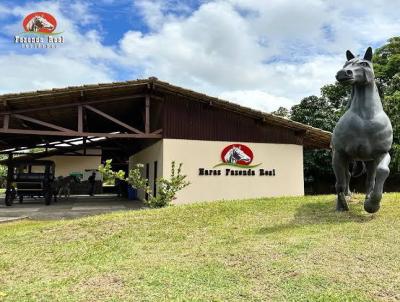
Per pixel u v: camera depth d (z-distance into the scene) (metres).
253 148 14.60
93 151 23.86
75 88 11.30
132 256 5.26
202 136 13.97
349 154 6.62
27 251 5.80
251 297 3.53
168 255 5.18
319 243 5.05
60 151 21.34
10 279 4.48
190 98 13.74
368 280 3.78
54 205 15.17
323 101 22.89
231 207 8.16
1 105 11.25
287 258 4.54
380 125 6.27
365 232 5.49
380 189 6.14
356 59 6.53
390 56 22.22
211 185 13.88
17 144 19.28
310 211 7.28
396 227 5.71
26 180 14.98
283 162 15.00
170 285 3.92
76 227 7.21
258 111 13.87
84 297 3.71
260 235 5.84
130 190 19.06
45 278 4.46
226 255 4.89
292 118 23.20
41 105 12.19
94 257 5.32
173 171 11.74
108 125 19.78
